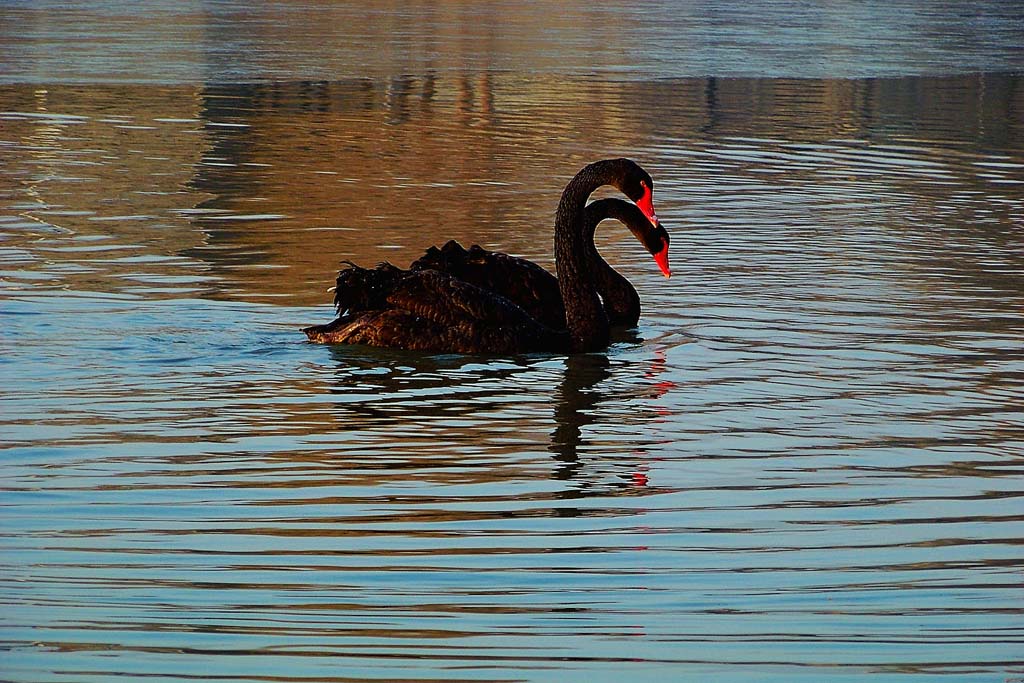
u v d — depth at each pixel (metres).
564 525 10.05
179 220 21.14
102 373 13.57
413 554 9.47
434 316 14.85
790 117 33.78
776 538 9.87
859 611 8.70
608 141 29.94
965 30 54.88
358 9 57.78
